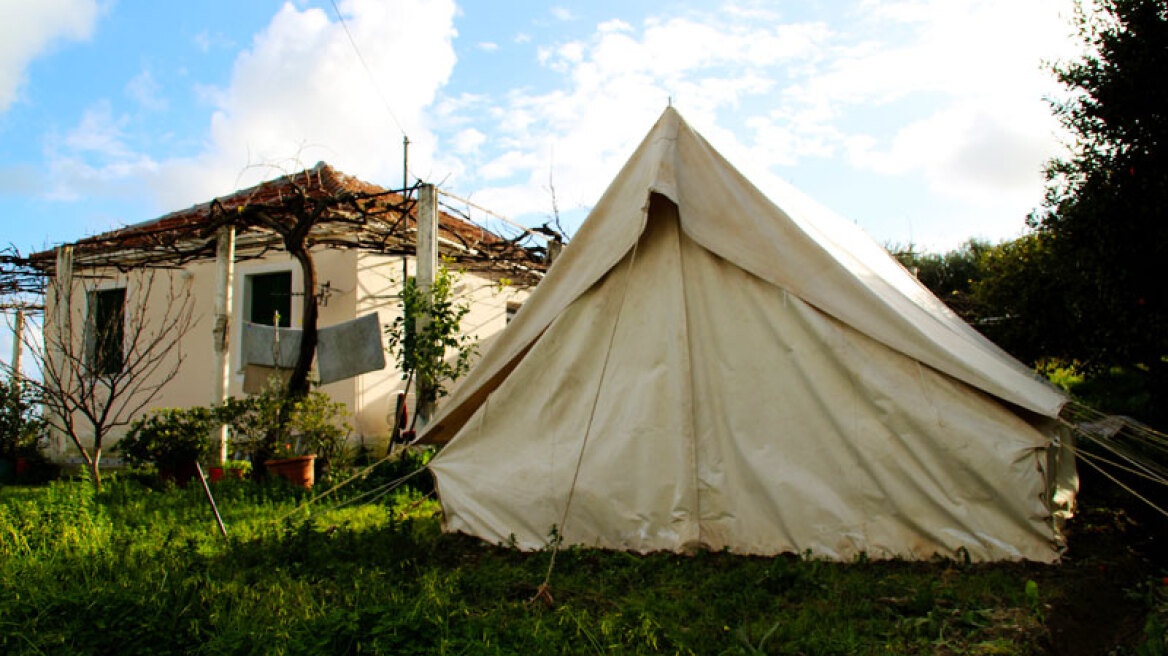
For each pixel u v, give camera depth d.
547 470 5.36
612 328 5.49
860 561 4.62
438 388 9.08
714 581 4.28
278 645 3.24
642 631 3.44
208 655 3.18
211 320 12.23
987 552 4.57
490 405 5.61
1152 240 7.10
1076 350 9.04
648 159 5.53
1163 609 3.95
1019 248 9.81
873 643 3.39
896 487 4.77
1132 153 7.17
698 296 5.40
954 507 4.65
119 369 8.50
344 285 11.21
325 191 10.99
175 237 10.88
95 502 6.59
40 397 10.02
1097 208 7.30
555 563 4.72
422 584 4.14
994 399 4.74
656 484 5.13
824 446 4.97
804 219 5.96
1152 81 6.93
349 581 4.32
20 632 3.32
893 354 4.93
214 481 8.23
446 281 9.26
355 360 9.59
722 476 5.14
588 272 5.52
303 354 9.23
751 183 5.42
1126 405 10.03
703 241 5.33
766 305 5.26
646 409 5.24
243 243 11.28
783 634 3.45
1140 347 7.55
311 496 7.39
